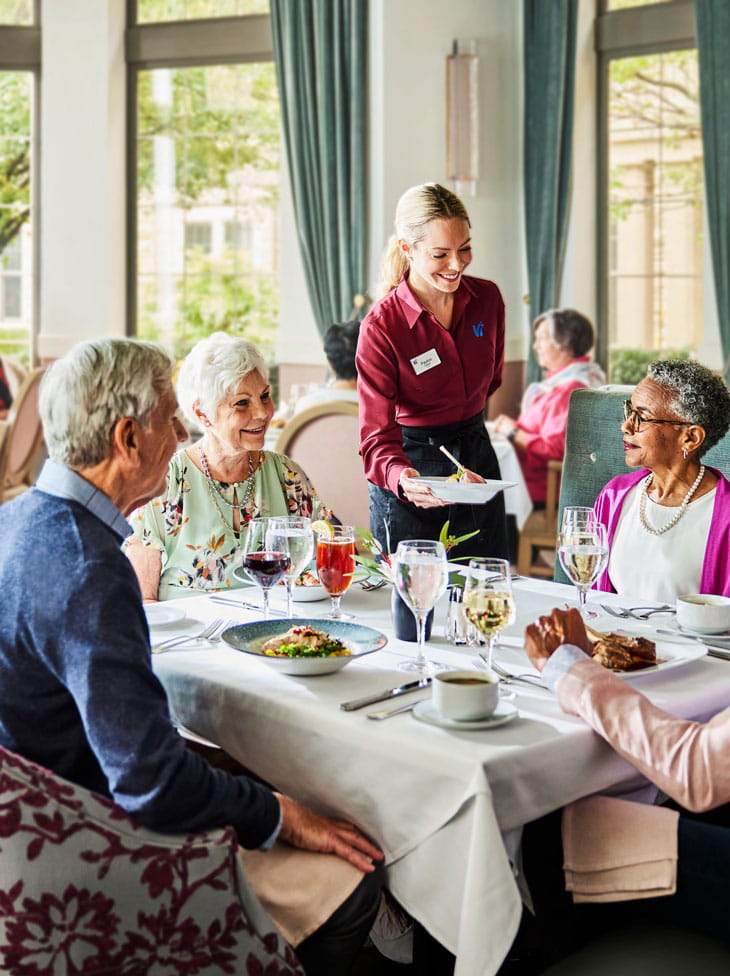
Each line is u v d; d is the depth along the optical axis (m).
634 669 1.68
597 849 1.50
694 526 2.26
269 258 7.26
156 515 2.40
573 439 2.86
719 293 6.19
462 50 6.54
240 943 1.39
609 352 6.96
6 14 7.35
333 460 4.01
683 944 1.45
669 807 1.80
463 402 2.92
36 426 6.04
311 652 1.70
